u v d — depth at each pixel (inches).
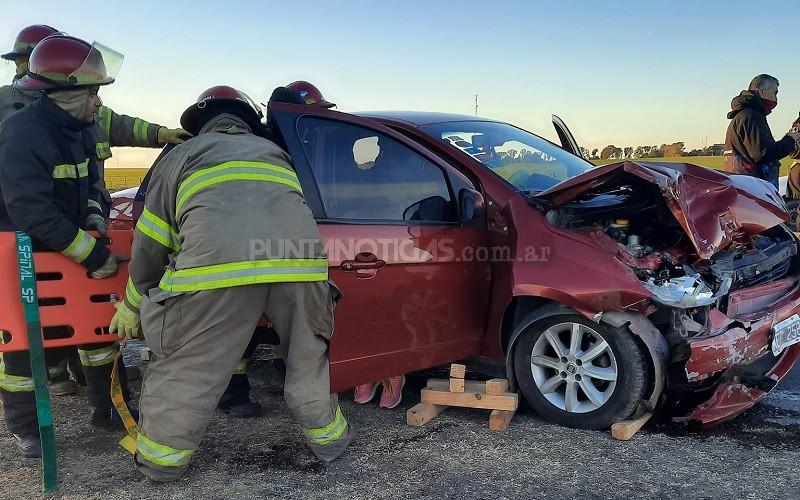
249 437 137.4
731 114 262.8
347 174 135.6
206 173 112.0
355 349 132.0
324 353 122.9
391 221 137.2
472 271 146.6
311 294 115.8
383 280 133.5
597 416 136.3
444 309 143.3
